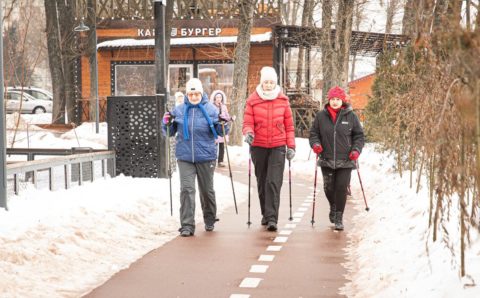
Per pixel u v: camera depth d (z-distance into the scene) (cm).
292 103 3788
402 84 1630
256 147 1212
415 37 612
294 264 918
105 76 4431
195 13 4341
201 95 1179
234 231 1185
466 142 592
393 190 1437
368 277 800
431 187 716
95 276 842
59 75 4266
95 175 1579
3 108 1066
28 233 930
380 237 995
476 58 471
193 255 977
